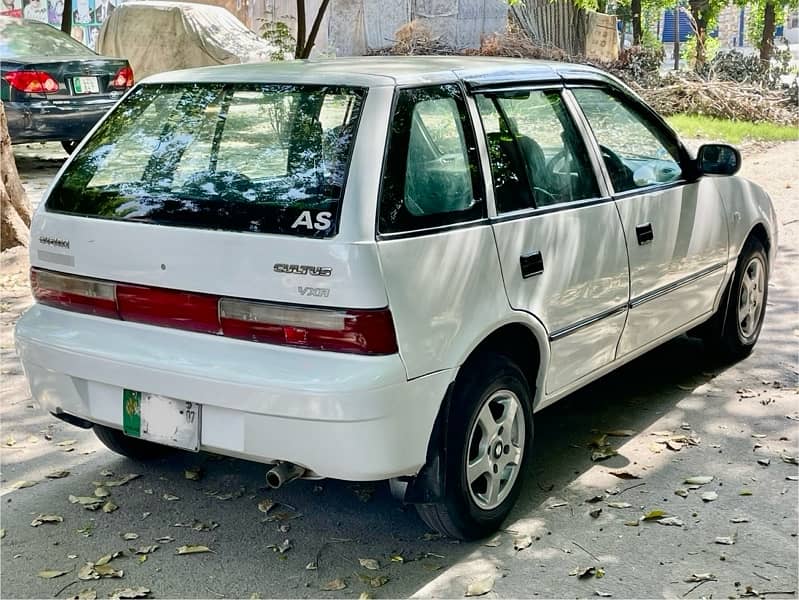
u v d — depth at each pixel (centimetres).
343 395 345
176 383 374
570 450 500
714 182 562
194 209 384
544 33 2114
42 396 422
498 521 416
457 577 385
